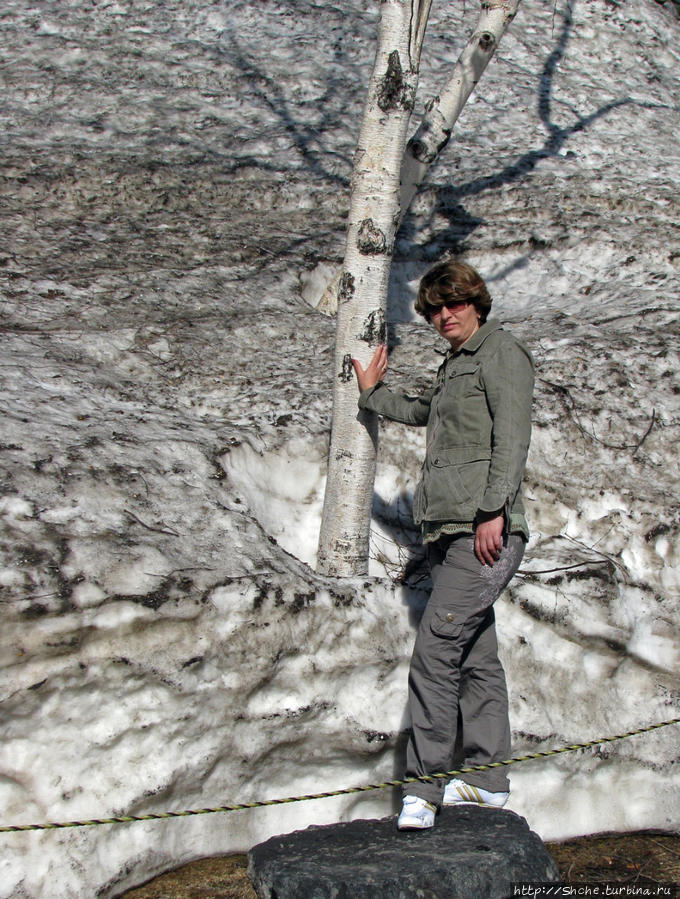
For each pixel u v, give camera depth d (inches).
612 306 227.1
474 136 322.7
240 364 184.9
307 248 243.3
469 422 117.9
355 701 128.8
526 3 424.8
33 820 108.2
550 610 141.4
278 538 149.4
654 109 367.2
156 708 114.5
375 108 136.4
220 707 118.6
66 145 289.3
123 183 268.7
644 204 278.1
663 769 143.6
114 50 353.4
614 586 147.3
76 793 110.3
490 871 107.9
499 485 110.7
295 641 124.0
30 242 229.0
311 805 126.3
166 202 264.7
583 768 139.6
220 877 116.3
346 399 137.9
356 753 128.1
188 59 352.5
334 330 205.8
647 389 186.2
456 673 118.1
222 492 142.3
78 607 112.0
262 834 123.7
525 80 368.2
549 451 168.6
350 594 132.6
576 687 142.6
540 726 137.4
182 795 117.3
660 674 149.3
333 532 139.9
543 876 111.9
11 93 321.1
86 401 159.6
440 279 119.8
